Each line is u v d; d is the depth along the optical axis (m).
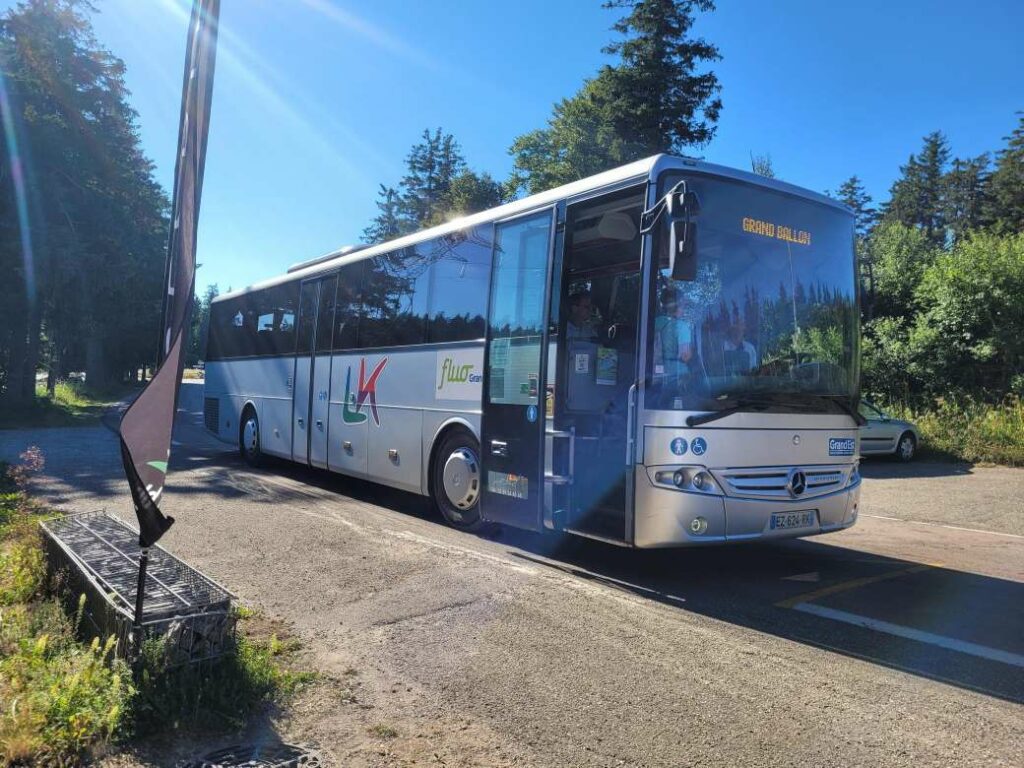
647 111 30.12
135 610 3.79
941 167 73.56
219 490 11.04
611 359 6.66
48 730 3.33
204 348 17.08
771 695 4.17
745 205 6.61
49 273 25.67
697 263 6.25
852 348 7.10
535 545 7.84
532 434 7.20
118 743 3.41
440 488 8.83
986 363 22.61
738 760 3.45
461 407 8.37
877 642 5.09
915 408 22.52
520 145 37.00
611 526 6.33
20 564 5.57
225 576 6.31
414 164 62.59
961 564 7.53
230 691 3.82
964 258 23.03
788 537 6.44
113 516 6.22
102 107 28.62
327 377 11.48
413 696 4.08
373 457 10.14
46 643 4.17
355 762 3.38
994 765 3.45
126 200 29.47
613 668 4.51
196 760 3.34
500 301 7.85
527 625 5.24
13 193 25.16
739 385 6.24
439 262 9.02
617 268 6.65
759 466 6.25
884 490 13.30
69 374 50.22
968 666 4.67
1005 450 17.31
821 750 3.56
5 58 25.31
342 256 11.64
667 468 5.94
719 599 6.07
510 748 3.54
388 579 6.29
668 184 6.27
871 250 29.73
